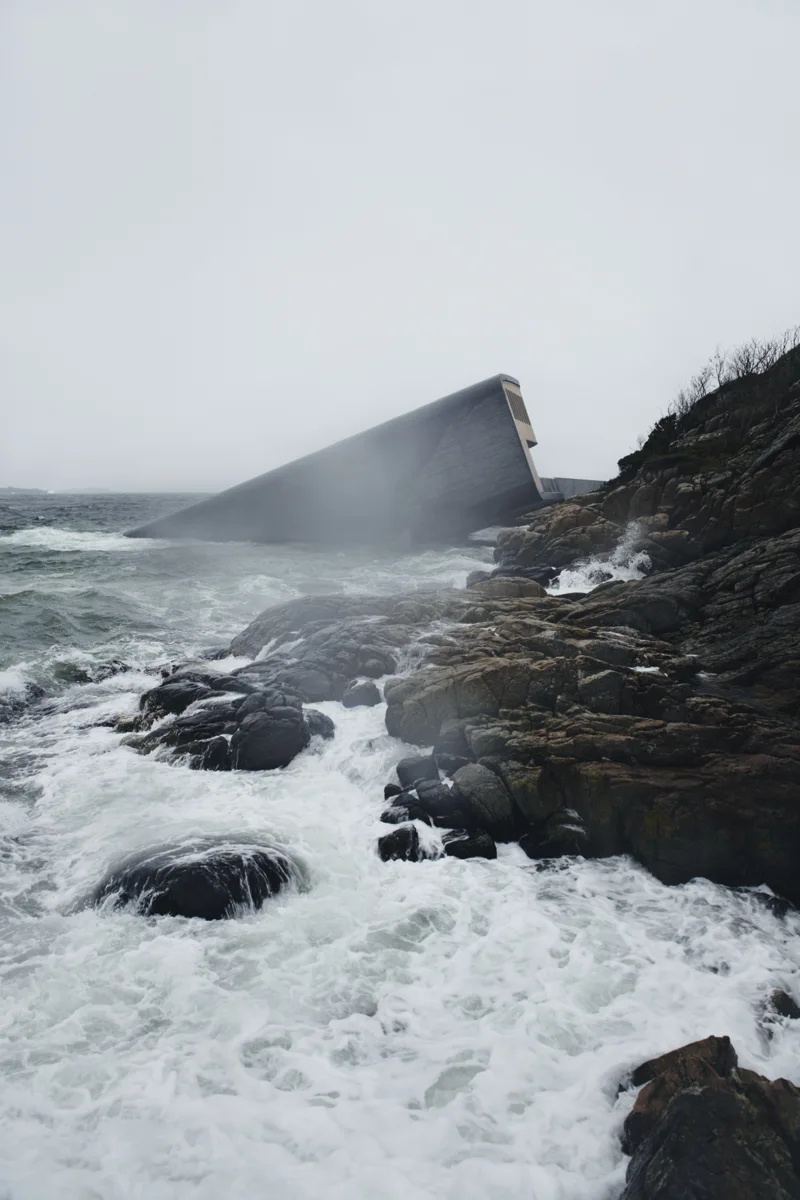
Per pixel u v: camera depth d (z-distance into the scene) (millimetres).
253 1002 5387
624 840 7645
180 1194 3891
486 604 14430
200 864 6570
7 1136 4199
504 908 6699
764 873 7215
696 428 25172
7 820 8195
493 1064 4863
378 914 6531
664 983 5762
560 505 24828
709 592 13156
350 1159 4137
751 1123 3760
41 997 5387
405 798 8320
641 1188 3689
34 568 25703
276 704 10539
